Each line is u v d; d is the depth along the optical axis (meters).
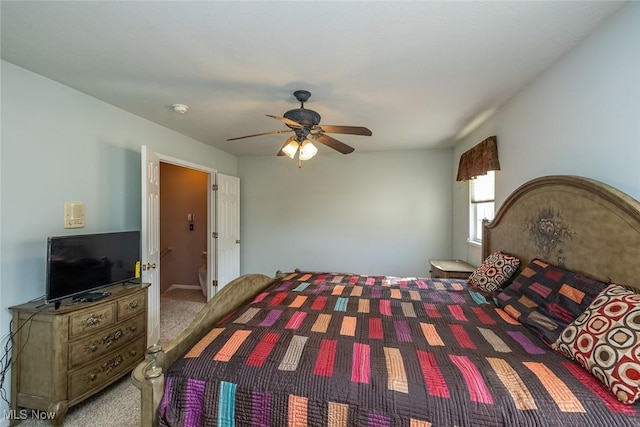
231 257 4.50
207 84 2.13
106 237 2.16
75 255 1.92
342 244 4.57
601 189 1.40
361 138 3.66
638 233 1.24
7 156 1.82
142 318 2.35
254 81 2.08
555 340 1.31
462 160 3.48
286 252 4.75
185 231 4.92
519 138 2.29
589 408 0.93
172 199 4.91
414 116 2.82
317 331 1.50
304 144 2.34
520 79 2.06
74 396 1.82
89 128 2.35
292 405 1.07
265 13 1.35
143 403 1.17
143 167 2.55
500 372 1.11
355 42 1.59
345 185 4.55
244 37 1.55
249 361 1.21
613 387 0.97
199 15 1.37
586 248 1.53
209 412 1.12
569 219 1.66
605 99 1.45
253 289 2.23
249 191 4.87
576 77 1.65
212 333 1.48
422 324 1.61
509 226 2.37
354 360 1.22
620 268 1.32
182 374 1.18
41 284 2.00
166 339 3.00
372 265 4.46
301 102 2.32
